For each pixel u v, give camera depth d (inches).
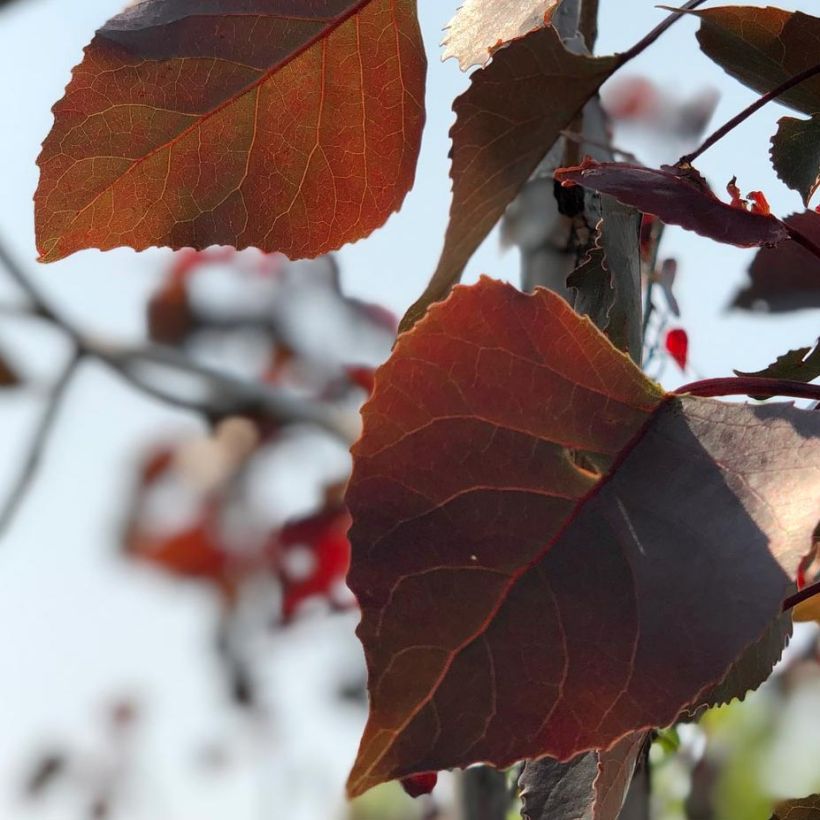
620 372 31.9
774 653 35.0
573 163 38.5
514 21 34.1
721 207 33.3
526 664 30.9
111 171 34.1
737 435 31.7
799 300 37.9
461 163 34.8
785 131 35.4
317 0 34.4
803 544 30.9
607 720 30.8
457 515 31.3
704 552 31.2
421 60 34.9
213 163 34.5
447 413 31.5
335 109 34.8
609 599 31.1
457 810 41.3
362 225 35.3
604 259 34.5
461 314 31.7
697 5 35.2
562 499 31.4
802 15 34.5
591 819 32.9
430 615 31.0
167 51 34.0
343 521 71.7
